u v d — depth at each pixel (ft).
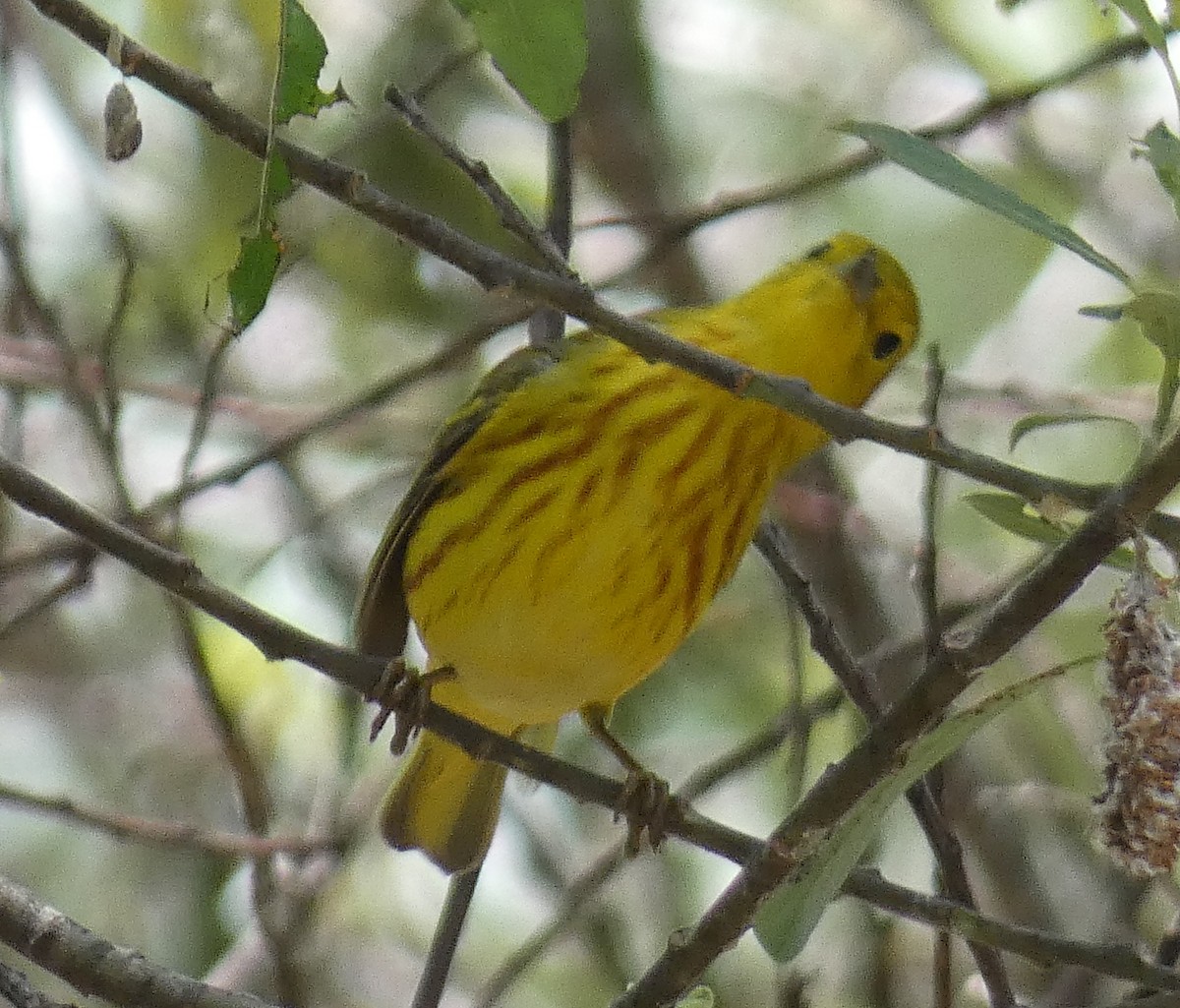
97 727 44.34
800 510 42.27
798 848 21.27
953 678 19.84
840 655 27.76
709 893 42.34
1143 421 42.91
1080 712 40.78
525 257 43.57
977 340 46.26
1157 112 45.80
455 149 22.48
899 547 43.04
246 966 37.11
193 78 20.24
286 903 35.94
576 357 29.37
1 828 43.11
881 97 49.03
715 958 22.34
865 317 28.86
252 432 46.37
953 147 40.52
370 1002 41.88
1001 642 19.54
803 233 48.08
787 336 28.45
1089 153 45.85
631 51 47.24
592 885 34.99
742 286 47.88
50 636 45.24
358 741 41.88
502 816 43.80
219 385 42.96
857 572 42.06
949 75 48.96
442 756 33.12
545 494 28.19
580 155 48.16
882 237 47.26
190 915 42.09
